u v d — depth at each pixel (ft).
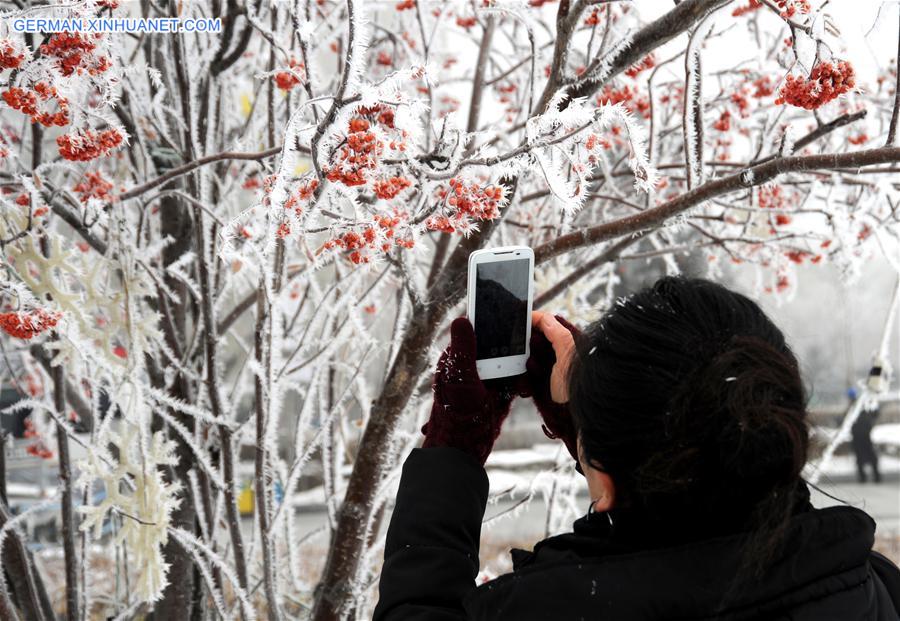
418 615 3.15
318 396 9.03
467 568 3.38
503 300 4.34
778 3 4.85
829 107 7.78
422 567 3.33
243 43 7.37
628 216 5.62
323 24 9.35
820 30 4.58
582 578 2.73
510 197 5.60
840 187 9.71
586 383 2.93
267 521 6.76
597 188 9.80
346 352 9.23
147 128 8.61
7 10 6.65
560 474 8.57
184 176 7.63
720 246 9.21
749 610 2.62
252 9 6.72
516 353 4.36
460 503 3.55
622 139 9.20
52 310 6.05
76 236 10.54
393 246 5.12
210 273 7.07
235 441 7.22
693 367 2.72
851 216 7.94
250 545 8.63
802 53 4.80
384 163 4.74
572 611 2.71
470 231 5.21
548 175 4.41
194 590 8.30
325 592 6.37
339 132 4.46
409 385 6.03
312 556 21.33
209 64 7.47
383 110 5.01
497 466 32.53
